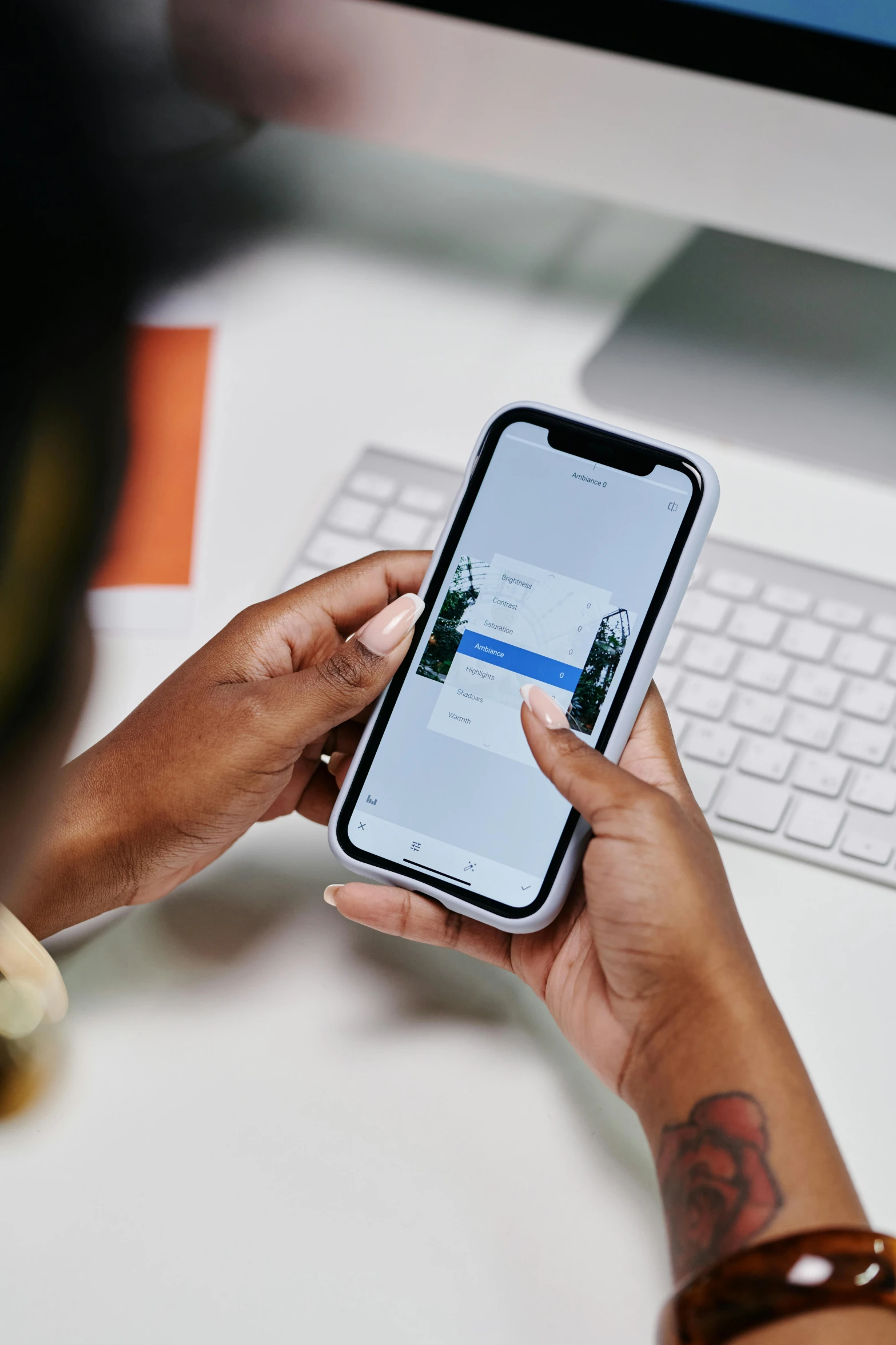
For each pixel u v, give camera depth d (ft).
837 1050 1.47
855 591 1.90
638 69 1.92
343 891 1.52
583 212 2.65
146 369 2.19
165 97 2.25
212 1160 1.34
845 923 1.59
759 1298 1.03
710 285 2.47
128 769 1.51
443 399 2.27
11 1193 1.31
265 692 1.49
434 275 2.50
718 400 2.23
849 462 2.12
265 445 2.19
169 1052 1.44
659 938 1.30
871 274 2.50
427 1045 1.47
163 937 1.57
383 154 2.76
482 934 1.54
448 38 2.00
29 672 0.54
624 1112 1.41
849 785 1.68
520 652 1.53
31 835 0.66
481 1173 1.35
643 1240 1.30
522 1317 1.23
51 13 0.49
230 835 1.59
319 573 1.96
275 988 1.52
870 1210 1.33
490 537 1.56
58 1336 1.20
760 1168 1.17
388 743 1.55
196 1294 1.24
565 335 2.38
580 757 1.38
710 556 1.95
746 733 1.74
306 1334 1.21
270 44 2.10
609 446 1.55
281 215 2.58
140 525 2.01
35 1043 1.42
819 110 1.85
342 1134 1.38
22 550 0.50
